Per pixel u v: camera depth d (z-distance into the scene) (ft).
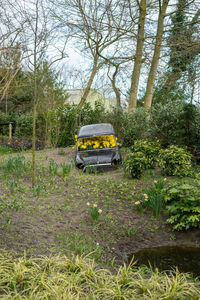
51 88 57.98
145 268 13.62
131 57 61.82
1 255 11.87
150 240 18.04
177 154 28.89
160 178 28.48
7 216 17.65
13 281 9.69
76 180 28.14
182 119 34.17
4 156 40.37
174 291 9.62
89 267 11.25
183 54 49.93
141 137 46.52
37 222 18.03
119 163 33.42
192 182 24.32
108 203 22.82
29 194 23.09
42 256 12.29
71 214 20.56
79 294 9.64
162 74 59.98
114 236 18.13
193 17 53.93
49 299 9.09
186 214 19.35
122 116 50.98
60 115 53.98
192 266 14.35
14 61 20.49
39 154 43.32
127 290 10.08
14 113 78.33
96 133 35.27
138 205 21.45
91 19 50.42
